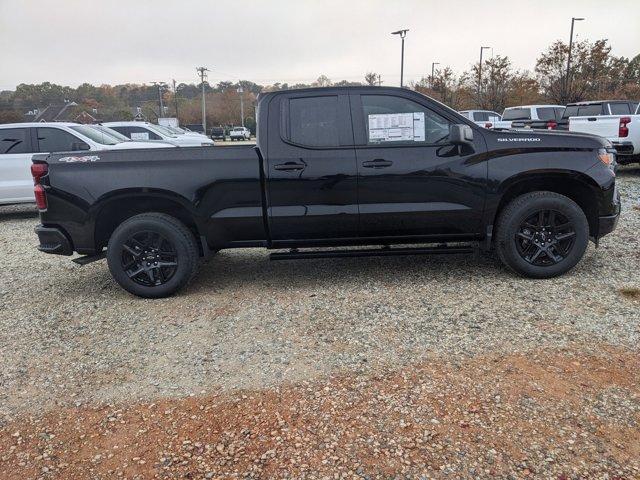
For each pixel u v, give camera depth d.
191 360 3.65
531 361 3.39
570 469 2.41
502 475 2.39
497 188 4.79
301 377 3.33
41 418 3.02
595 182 4.79
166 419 2.95
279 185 4.76
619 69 31.47
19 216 10.29
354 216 4.82
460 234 4.95
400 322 4.12
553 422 2.75
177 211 5.10
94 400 3.19
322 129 4.79
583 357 3.42
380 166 4.75
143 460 2.61
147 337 4.09
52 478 2.51
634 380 3.12
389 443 2.64
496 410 2.88
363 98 4.82
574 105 14.66
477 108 35.16
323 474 2.45
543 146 4.80
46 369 3.62
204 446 2.69
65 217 4.86
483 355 3.51
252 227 4.85
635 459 2.46
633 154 11.37
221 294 5.01
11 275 5.99
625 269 5.15
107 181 4.76
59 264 6.43
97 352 3.86
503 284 4.89
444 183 4.78
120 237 4.82
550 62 30.97
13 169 9.46
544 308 4.26
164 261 4.90
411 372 3.32
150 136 14.66
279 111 4.80
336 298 4.74
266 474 2.46
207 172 4.75
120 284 4.93
